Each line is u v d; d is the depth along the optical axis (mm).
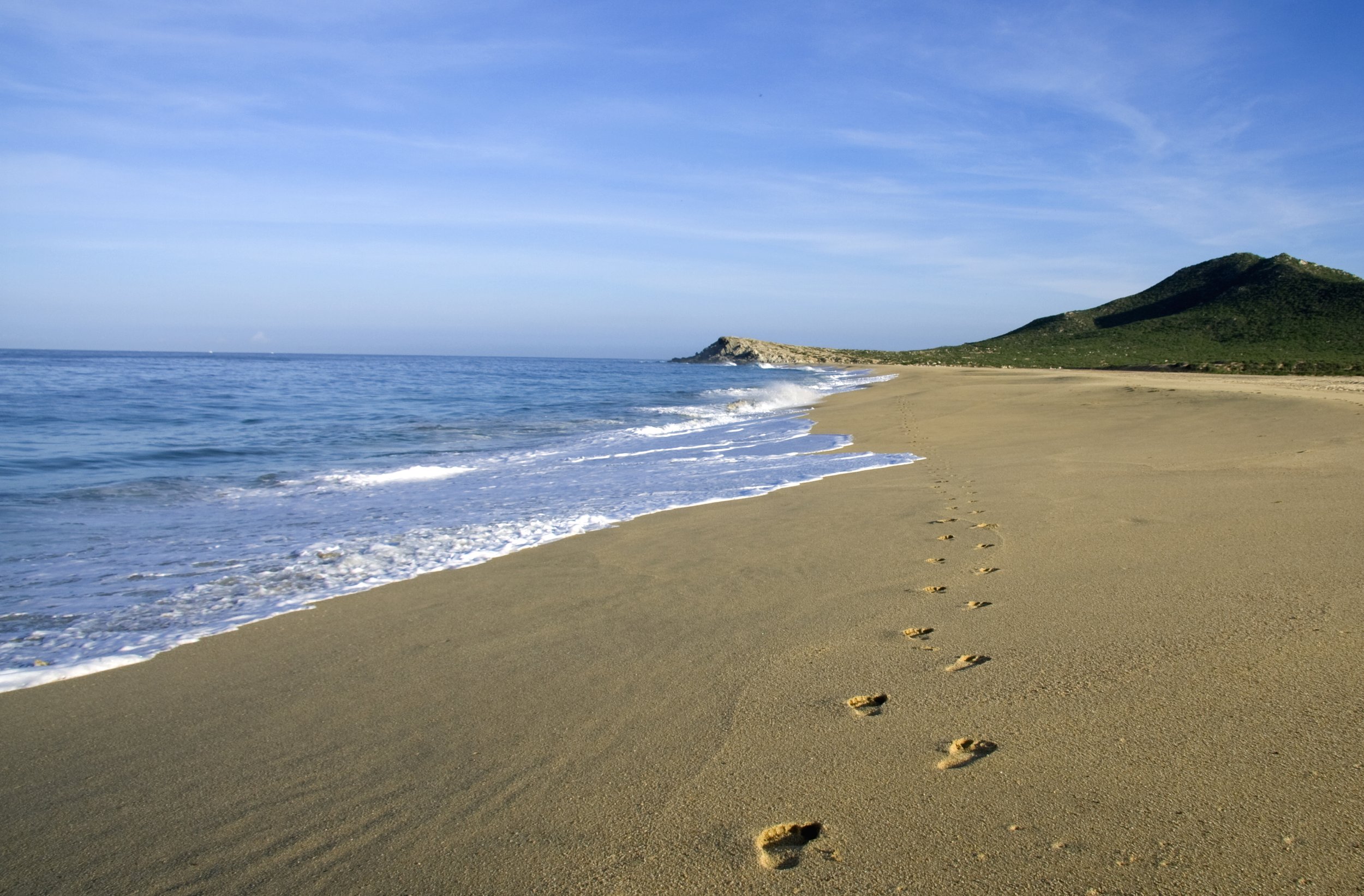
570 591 5617
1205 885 2186
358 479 11102
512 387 39438
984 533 6699
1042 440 13414
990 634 4285
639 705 3660
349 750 3336
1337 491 7109
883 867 2371
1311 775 2662
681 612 5039
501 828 2709
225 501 9492
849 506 8320
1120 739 3008
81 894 2451
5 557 6812
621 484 10508
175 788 3078
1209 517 6492
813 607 5008
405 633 4840
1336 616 4051
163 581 6074
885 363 97125
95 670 4324
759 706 3578
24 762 3314
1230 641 3836
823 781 2883
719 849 2516
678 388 39375
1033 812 2588
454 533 7602
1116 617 4352
